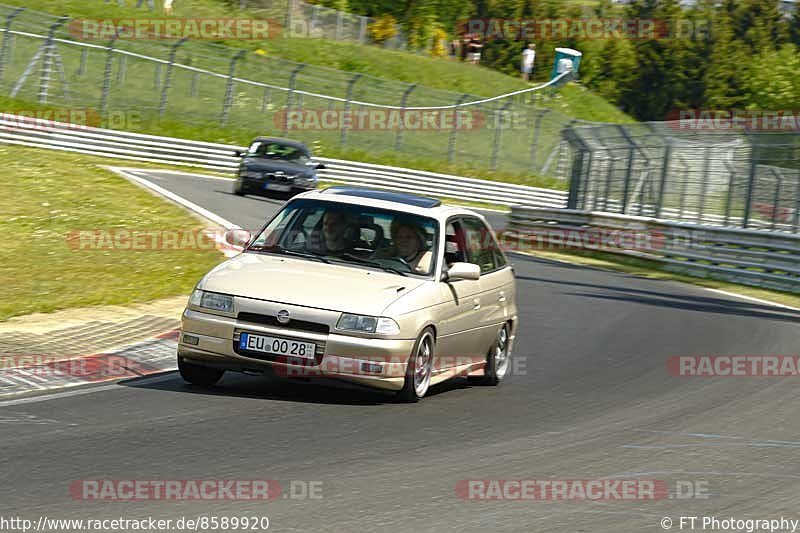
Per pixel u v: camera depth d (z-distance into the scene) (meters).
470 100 137.75
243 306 22.86
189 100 121.62
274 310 22.70
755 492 18.23
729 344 37.72
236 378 25.73
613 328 40.34
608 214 78.75
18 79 113.38
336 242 25.34
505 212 112.50
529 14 184.25
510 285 29.30
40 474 16.38
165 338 30.33
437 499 16.36
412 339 23.23
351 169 110.44
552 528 15.30
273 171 80.12
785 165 68.62
